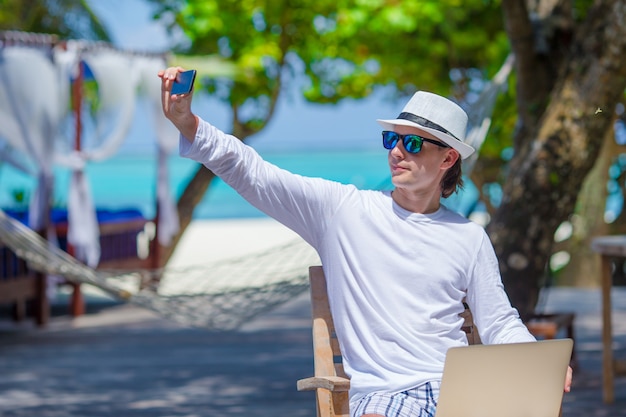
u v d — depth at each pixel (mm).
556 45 7930
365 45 14539
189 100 3494
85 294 15758
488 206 14516
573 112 7473
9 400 8008
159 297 8438
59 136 11500
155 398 8031
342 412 3492
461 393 3326
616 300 13758
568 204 7613
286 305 14266
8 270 11820
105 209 14641
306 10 14297
